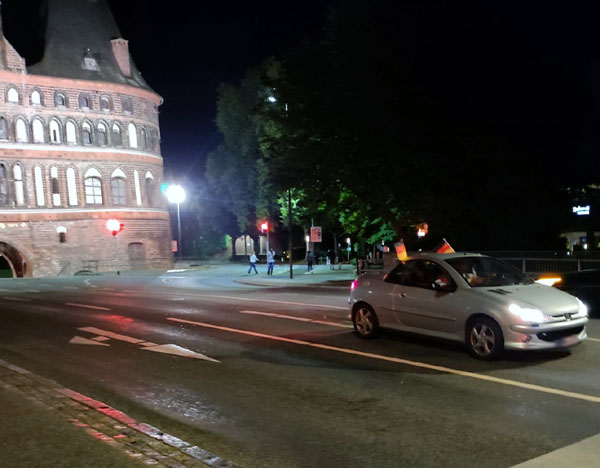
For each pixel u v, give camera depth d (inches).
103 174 1916.8
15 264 1907.0
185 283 1240.2
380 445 203.2
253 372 319.3
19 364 359.6
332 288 948.0
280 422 231.5
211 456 190.4
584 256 740.0
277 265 2130.9
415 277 382.3
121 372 329.1
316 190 997.2
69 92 1862.7
